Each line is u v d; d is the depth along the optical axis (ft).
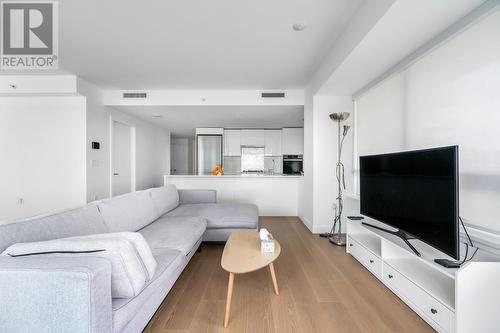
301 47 8.90
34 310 2.80
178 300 5.75
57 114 12.53
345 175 11.75
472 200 5.24
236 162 23.12
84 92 12.31
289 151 21.67
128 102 14.06
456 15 5.34
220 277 6.97
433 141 6.50
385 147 8.98
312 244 10.00
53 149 12.58
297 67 10.77
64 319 2.78
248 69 11.00
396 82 8.25
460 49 5.60
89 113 12.78
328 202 11.76
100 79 12.34
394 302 5.70
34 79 11.71
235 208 10.33
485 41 4.99
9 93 11.76
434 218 5.07
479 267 4.17
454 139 5.77
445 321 4.46
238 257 5.52
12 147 12.61
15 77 11.68
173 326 4.81
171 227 7.34
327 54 9.44
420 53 6.85
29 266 2.86
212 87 13.58
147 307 4.39
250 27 7.59
